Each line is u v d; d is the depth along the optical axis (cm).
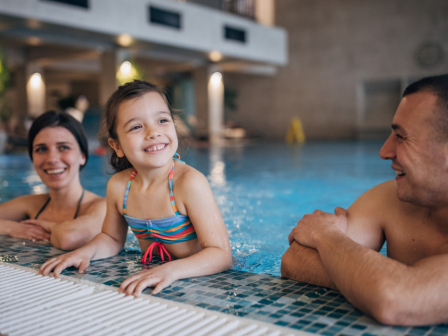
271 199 361
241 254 191
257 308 102
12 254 165
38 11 839
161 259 153
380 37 1590
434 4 1480
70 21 893
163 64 1423
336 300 107
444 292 86
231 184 457
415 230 115
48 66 1359
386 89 1627
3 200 353
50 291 117
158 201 146
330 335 86
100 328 91
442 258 90
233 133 1698
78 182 214
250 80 1880
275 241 218
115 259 153
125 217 155
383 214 123
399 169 102
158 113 137
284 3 1759
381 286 88
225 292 114
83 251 146
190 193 140
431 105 92
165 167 146
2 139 876
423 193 98
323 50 1705
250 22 1324
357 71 1645
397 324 89
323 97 1727
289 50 1777
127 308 103
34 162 203
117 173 162
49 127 199
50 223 197
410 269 90
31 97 1326
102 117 158
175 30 1108
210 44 1205
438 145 91
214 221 142
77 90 2075
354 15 1630
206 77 1440
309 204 338
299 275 123
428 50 1503
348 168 600
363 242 124
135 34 1017
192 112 1823
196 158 808
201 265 130
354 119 1670
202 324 93
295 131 1639
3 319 96
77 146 207
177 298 109
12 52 1252
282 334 88
